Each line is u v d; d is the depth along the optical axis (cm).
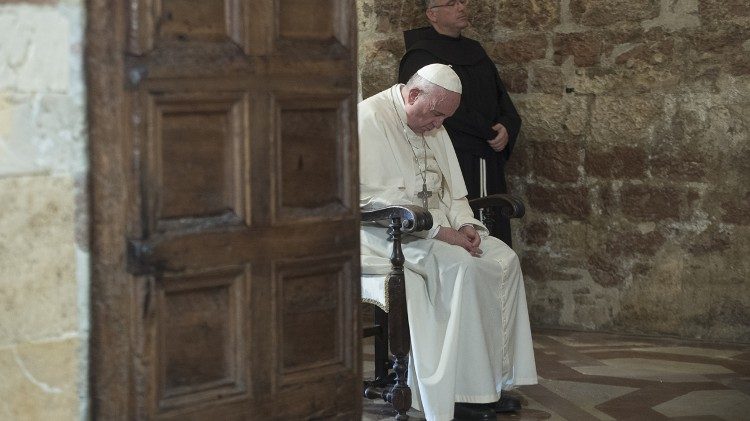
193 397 328
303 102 350
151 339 315
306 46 350
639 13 743
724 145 721
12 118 298
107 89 308
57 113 306
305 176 354
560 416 547
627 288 758
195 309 328
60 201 308
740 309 725
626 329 760
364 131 564
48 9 304
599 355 689
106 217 312
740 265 722
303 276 356
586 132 766
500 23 791
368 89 788
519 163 792
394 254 518
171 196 319
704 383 614
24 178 301
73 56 308
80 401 316
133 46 307
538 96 780
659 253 746
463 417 543
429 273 530
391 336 521
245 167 334
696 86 729
